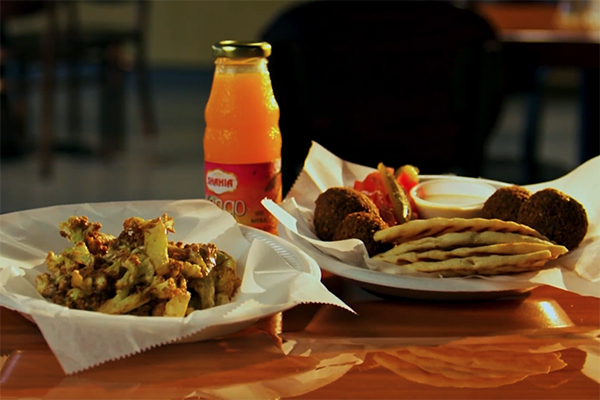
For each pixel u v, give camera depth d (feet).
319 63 4.99
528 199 2.75
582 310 2.42
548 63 6.81
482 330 2.24
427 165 5.35
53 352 1.85
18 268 2.33
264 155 2.98
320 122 5.15
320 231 2.77
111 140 13.97
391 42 4.95
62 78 14.90
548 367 1.96
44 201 10.71
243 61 2.98
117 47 13.67
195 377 1.88
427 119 5.21
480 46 5.06
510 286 2.35
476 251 2.33
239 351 2.04
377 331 2.22
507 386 1.85
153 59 23.40
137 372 1.90
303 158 5.25
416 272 2.37
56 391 1.79
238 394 1.80
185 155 14.03
